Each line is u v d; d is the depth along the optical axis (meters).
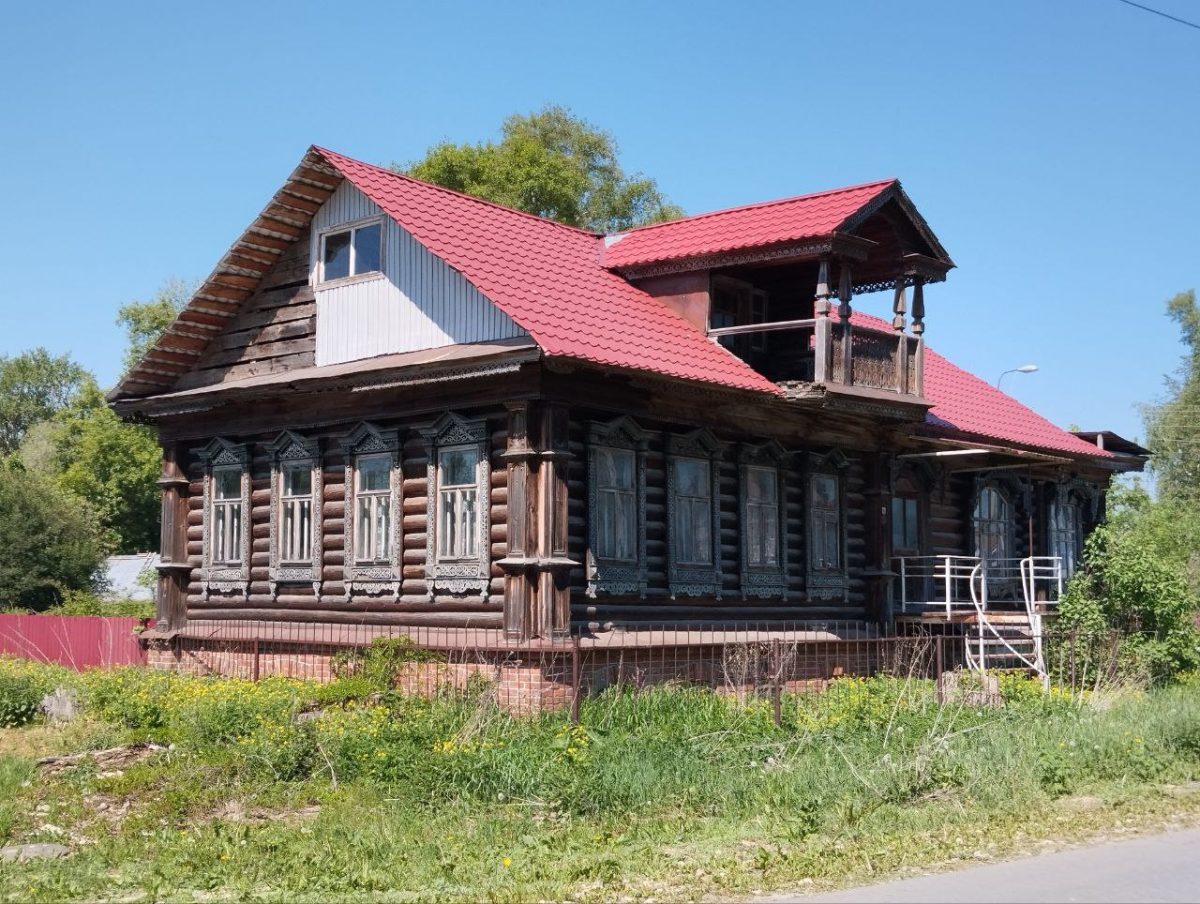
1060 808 13.93
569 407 18.33
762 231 21.42
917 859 11.64
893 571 25.14
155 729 17.50
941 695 19.53
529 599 17.94
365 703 18.08
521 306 18.17
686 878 11.03
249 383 21.42
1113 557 24.59
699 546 20.94
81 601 39.09
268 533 22.30
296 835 12.31
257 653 20.75
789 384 20.77
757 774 14.62
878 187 21.34
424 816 13.10
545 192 45.47
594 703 17.58
